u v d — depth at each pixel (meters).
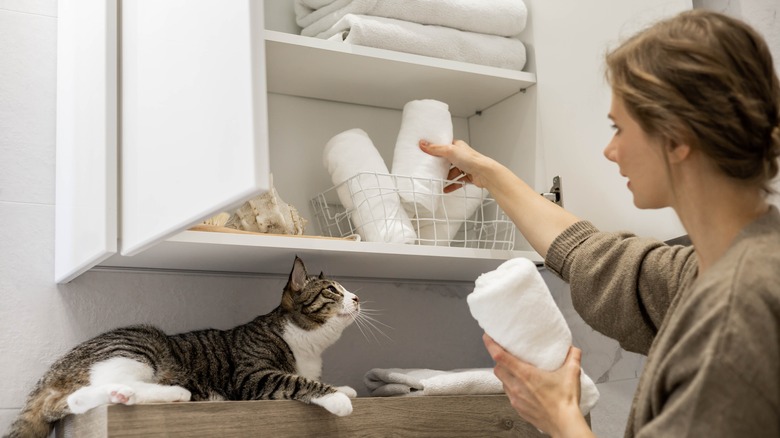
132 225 1.18
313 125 1.65
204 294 1.49
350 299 1.39
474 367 1.71
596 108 1.47
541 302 0.95
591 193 1.48
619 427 1.49
